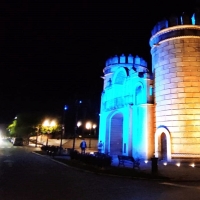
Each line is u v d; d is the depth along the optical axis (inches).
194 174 573.0
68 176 526.6
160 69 982.4
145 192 375.9
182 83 901.8
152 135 970.7
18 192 354.9
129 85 1123.9
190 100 878.4
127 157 681.6
